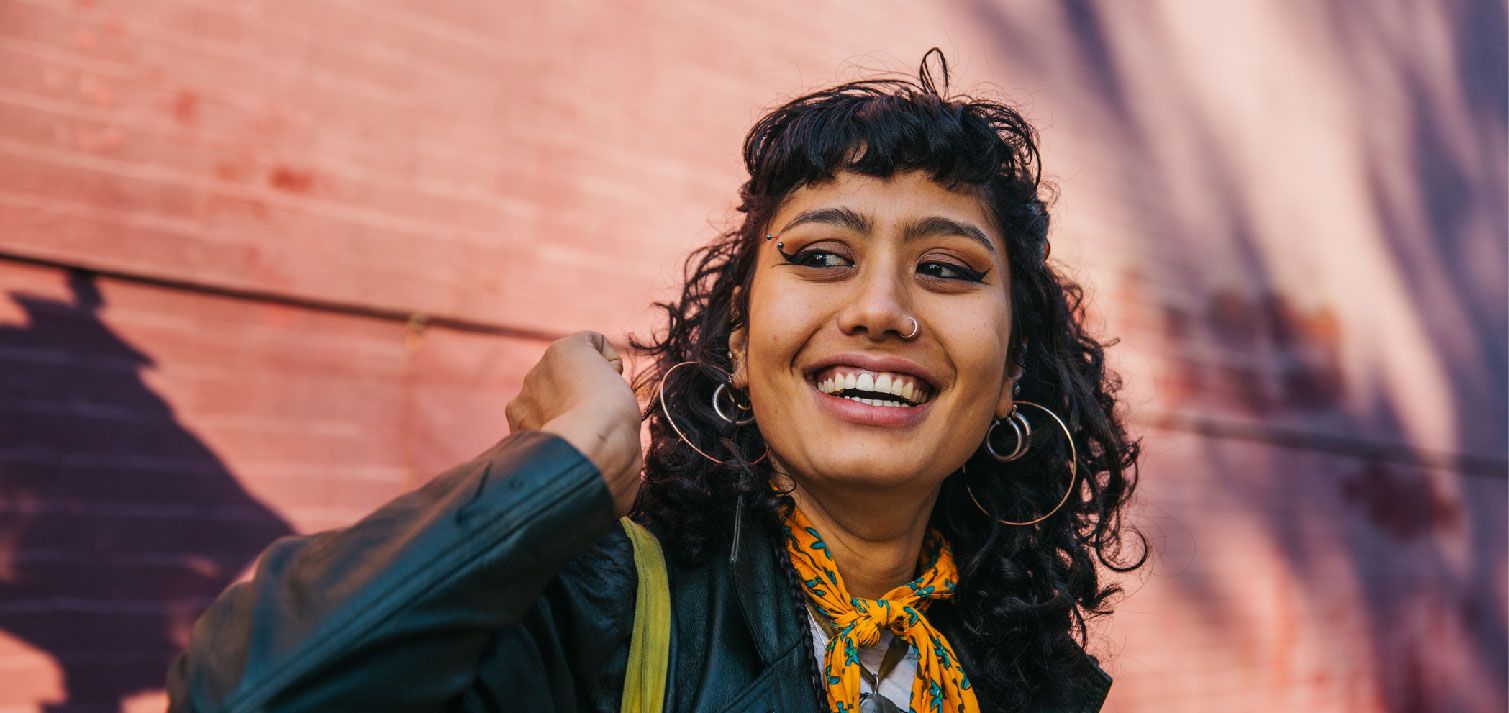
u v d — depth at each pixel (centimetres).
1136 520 464
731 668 121
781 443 129
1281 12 593
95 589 262
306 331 297
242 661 85
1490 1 718
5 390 255
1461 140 684
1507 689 648
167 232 278
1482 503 655
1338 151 608
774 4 399
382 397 306
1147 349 497
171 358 277
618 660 112
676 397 148
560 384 109
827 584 133
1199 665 491
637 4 366
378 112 313
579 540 98
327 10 307
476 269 326
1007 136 148
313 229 300
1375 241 620
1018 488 160
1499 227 700
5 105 260
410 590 89
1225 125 555
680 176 369
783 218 136
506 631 102
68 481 261
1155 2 535
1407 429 617
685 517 130
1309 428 563
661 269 361
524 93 340
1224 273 539
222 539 279
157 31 281
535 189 339
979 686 152
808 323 127
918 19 440
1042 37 483
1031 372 163
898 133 131
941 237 131
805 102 147
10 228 258
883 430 125
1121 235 498
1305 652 537
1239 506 522
